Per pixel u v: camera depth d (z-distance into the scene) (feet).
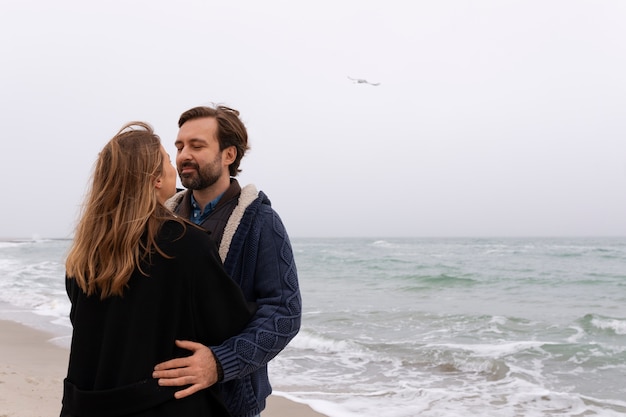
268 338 5.80
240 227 6.46
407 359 23.75
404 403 17.57
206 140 6.74
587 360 23.27
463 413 16.53
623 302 44.62
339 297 48.26
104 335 5.30
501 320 33.65
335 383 20.20
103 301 5.39
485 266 82.99
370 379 20.80
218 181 6.95
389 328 31.68
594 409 17.04
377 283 60.70
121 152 5.51
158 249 5.33
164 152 5.91
